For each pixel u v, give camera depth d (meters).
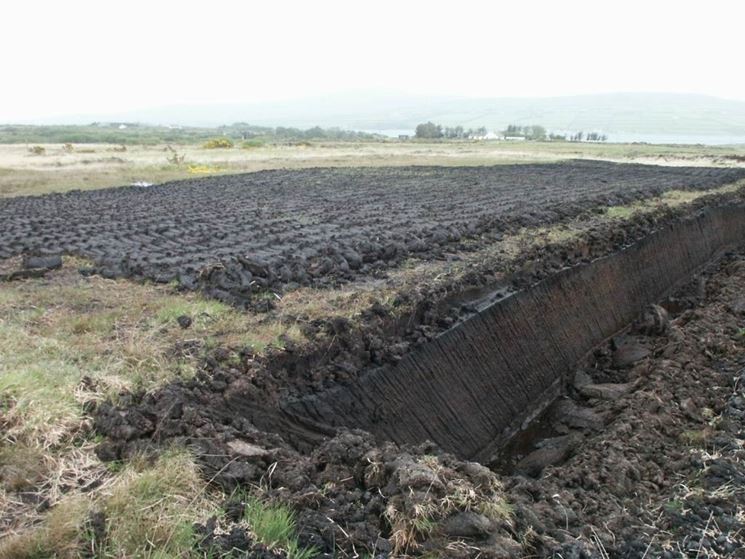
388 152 52.41
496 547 4.47
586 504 5.95
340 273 10.64
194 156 45.53
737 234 22.98
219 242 13.08
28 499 4.51
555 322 12.12
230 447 5.31
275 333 7.75
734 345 11.33
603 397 10.91
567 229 15.23
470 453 9.04
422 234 13.54
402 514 4.59
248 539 4.29
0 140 86.56
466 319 9.95
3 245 12.45
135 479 4.70
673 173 29.66
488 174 29.61
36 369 6.04
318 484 5.12
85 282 10.04
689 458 7.08
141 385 6.24
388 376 8.22
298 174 30.08
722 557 5.10
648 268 16.42
